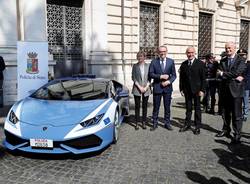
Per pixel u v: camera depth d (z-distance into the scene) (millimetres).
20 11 10617
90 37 12734
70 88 6492
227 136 6691
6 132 5195
